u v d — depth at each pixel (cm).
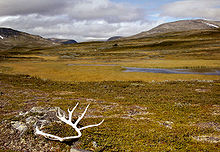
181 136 1083
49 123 1071
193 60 9319
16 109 1747
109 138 998
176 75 5112
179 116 1557
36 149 878
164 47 16538
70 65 8138
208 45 14888
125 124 1288
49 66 7544
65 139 934
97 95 2552
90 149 885
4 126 1052
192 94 2578
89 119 1386
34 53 16050
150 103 2070
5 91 2639
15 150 868
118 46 19375
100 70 6306
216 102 2066
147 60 10269
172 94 2608
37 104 1947
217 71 6006
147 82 4034
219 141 1063
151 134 1085
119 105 1981
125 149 899
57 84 3638
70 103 2023
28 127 1013
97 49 18575
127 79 4616
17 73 5403
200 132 1176
